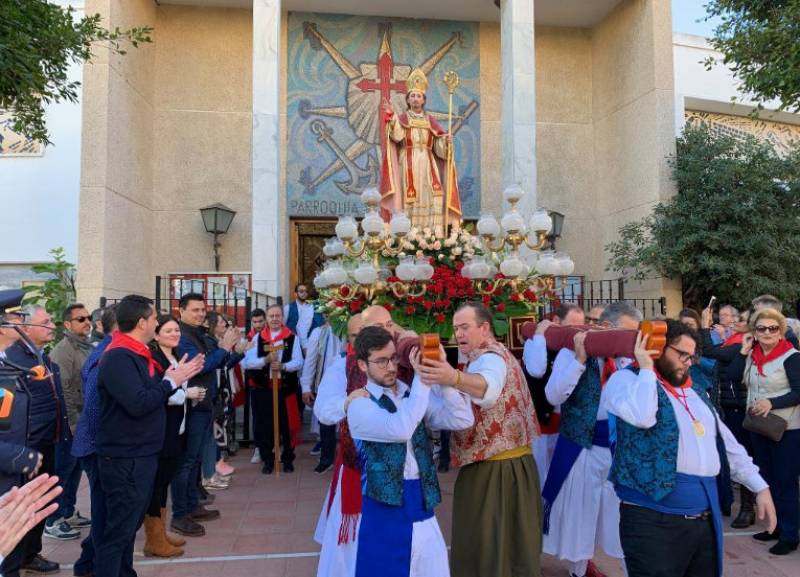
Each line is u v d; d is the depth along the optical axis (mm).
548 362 4430
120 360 3559
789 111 13727
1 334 3607
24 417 3492
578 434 3947
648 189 11852
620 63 12844
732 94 13383
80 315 5578
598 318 4926
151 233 12352
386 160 7418
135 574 3906
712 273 10766
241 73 12805
